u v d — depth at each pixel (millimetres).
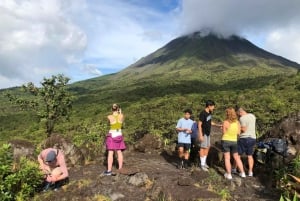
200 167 5973
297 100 38750
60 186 5227
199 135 5809
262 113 27422
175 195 4621
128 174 5355
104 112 57438
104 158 6750
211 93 61500
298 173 4906
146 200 4668
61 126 35031
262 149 6031
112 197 4703
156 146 7902
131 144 8516
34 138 33375
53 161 5273
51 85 20438
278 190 4961
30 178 4949
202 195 4613
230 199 4672
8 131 55938
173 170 6016
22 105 20859
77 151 6504
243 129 5613
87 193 4801
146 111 53500
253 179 5492
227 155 5434
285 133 6293
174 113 44188
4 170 4820
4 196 4609
